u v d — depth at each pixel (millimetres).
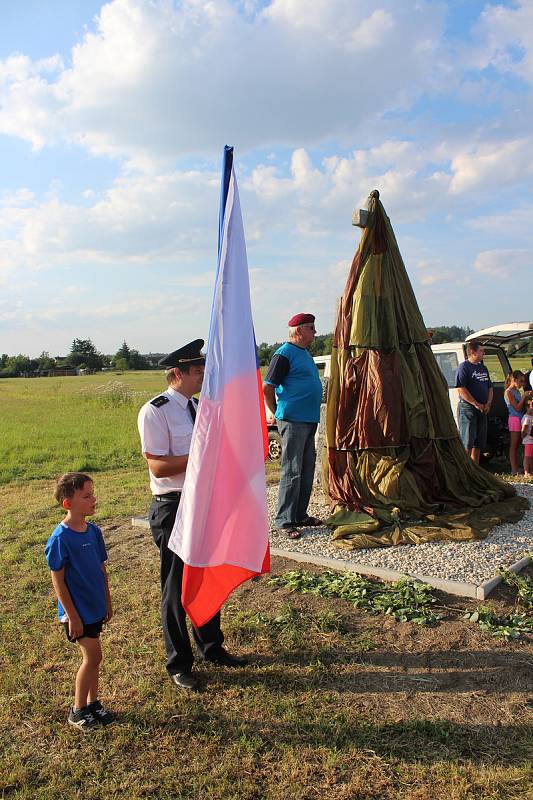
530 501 7223
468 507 6402
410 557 5418
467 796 2793
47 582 5719
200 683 3830
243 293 3889
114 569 5891
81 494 3438
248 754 3150
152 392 35750
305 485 6516
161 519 3896
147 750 3244
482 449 8961
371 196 6531
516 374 9484
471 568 5078
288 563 5668
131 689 3814
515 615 4379
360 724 3338
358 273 6480
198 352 4016
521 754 3059
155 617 4789
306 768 3023
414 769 2990
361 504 6223
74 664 4195
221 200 3953
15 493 10195
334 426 6504
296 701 3594
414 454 6422
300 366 6277
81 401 35062
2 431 19938
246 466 3752
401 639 4191
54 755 3254
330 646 4152
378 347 6312
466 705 3473
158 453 3809
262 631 4395
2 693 3859
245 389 3803
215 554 3646
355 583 4973
